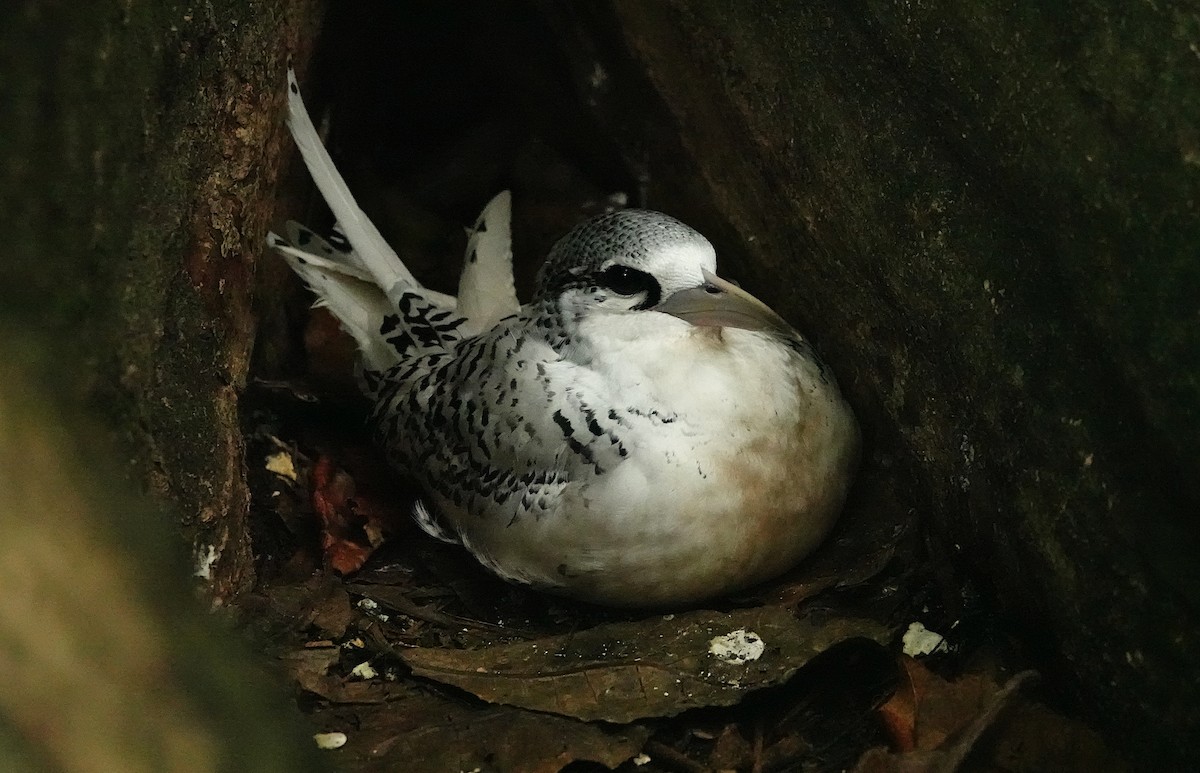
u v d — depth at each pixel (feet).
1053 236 25.07
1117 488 24.50
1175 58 22.61
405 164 47.75
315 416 38.86
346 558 33.99
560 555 30.73
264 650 29.30
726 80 34.76
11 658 17.30
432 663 30.12
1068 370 25.43
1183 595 23.35
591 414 30.01
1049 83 24.61
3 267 22.65
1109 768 25.13
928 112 27.91
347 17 41.06
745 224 36.52
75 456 20.49
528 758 27.71
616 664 29.66
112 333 25.40
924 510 31.60
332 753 27.61
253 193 32.83
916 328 29.91
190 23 27.99
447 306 37.35
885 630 29.66
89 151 24.71
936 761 25.71
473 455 31.91
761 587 32.17
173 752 18.94
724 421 29.81
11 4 22.72
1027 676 26.68
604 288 30.68
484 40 45.14
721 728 28.60
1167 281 22.84
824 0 29.94
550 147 46.19
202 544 28.53
